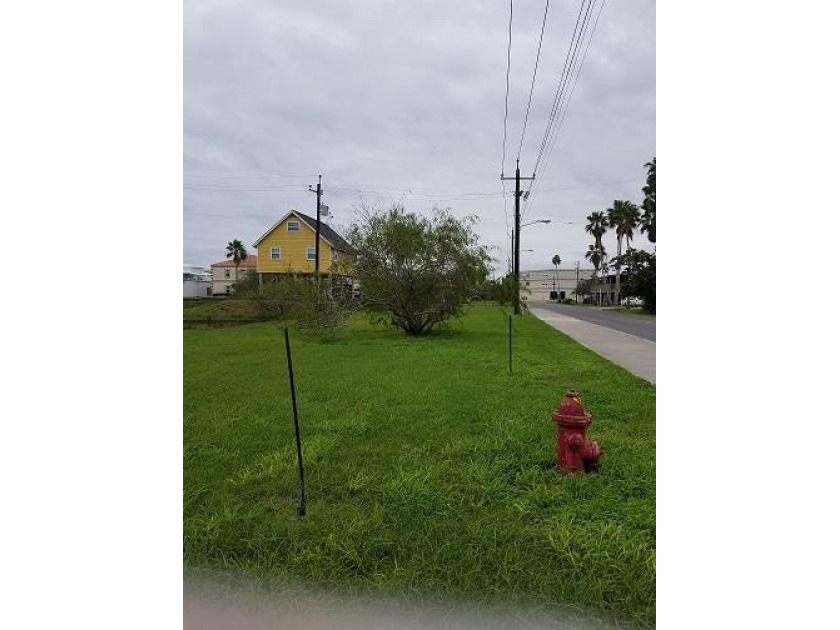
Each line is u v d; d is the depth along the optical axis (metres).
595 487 3.80
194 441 5.11
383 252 17.36
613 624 2.37
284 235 41.91
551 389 7.53
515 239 28.53
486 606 2.46
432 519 3.29
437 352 12.30
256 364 10.44
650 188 37.88
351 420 5.75
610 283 75.31
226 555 2.93
